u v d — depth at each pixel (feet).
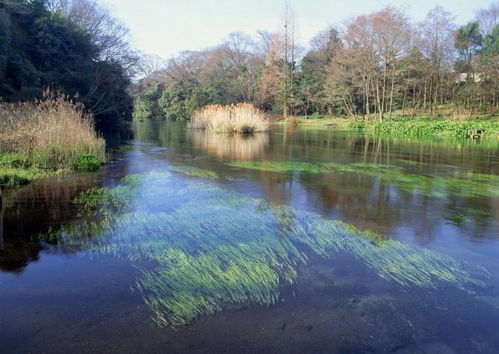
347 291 10.79
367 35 98.02
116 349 8.20
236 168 31.30
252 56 162.91
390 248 13.80
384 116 110.93
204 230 15.38
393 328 9.11
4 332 8.75
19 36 61.67
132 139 60.44
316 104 132.57
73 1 91.40
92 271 11.88
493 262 13.02
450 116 105.29
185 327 9.02
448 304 10.25
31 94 53.78
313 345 8.43
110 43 88.22
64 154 30.30
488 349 8.39
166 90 163.43
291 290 10.80
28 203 19.62
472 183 26.03
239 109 78.59
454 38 109.09
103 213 17.85
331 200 21.06
